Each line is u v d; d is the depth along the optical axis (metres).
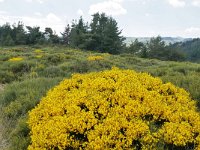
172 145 6.68
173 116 7.18
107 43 86.50
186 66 15.92
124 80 8.70
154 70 14.60
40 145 6.91
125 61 29.47
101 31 93.56
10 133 8.17
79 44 89.69
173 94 8.48
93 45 87.44
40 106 8.40
